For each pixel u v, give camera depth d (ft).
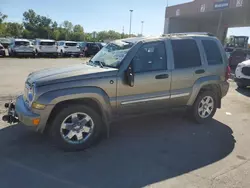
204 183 10.11
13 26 258.16
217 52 17.12
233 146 13.76
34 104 11.53
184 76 15.25
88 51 85.40
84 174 10.46
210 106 17.42
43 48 74.28
